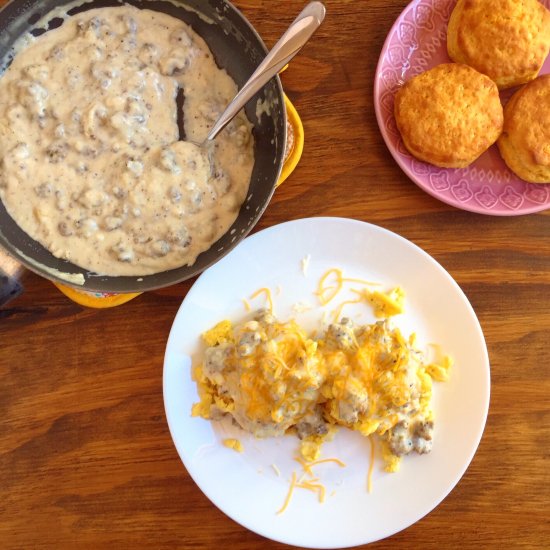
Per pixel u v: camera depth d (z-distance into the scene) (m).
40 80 0.50
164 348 0.54
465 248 0.54
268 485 0.52
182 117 0.52
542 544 0.53
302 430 0.51
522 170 0.53
